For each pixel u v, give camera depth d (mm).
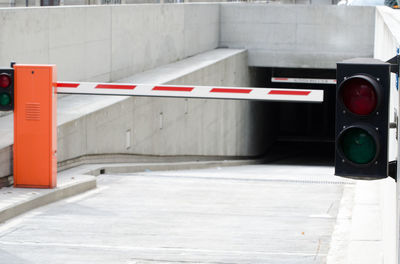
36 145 13750
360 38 37562
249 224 11867
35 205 12891
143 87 12922
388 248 7203
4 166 13719
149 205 13773
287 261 9195
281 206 13961
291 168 30656
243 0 49844
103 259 9250
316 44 37875
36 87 13625
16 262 9039
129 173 19328
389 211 7246
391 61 4766
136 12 24750
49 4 30203
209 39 36094
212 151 31328
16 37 16547
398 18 13523
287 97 12125
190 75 26125
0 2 29188
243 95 12367
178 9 29953
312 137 59656
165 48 28375
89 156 18188
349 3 39500
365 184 14359
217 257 9391
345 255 9289
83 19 20312
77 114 17641
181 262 9117
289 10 37938
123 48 23703
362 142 4566
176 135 25969
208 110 30328
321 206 13977
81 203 13727
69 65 19547
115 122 19781
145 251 9727
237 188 16859
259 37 38188
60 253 9555
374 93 4547
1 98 12930
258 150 43469
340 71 4672
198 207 13688
